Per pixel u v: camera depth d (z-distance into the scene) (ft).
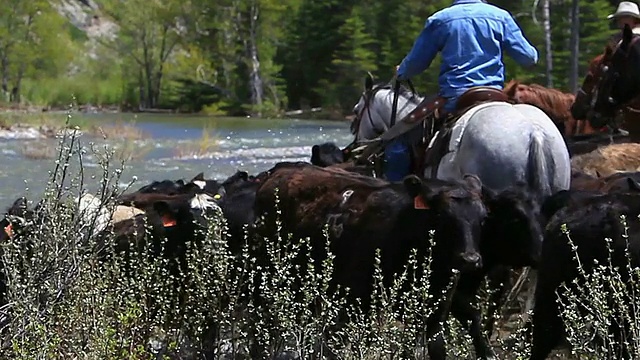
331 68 291.79
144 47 314.76
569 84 203.41
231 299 33.50
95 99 314.55
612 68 50.62
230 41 309.22
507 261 34.22
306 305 31.58
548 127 37.86
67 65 327.47
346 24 274.36
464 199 32.35
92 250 32.68
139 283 33.30
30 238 31.48
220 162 115.14
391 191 33.86
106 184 33.22
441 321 32.83
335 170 37.14
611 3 236.43
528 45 43.50
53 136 141.69
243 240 37.88
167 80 317.83
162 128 185.06
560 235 31.24
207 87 305.94
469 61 42.63
